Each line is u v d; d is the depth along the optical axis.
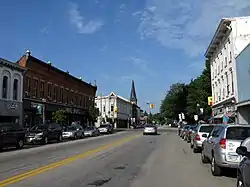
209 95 64.56
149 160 16.20
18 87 37.56
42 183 9.88
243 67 30.34
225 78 38.66
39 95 42.84
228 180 10.66
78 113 57.84
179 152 20.69
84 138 39.66
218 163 10.88
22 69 38.03
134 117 132.00
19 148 23.69
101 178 10.86
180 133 42.00
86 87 63.25
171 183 10.11
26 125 39.28
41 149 23.12
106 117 94.62
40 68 43.12
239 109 32.62
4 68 34.75
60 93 49.94
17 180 10.36
